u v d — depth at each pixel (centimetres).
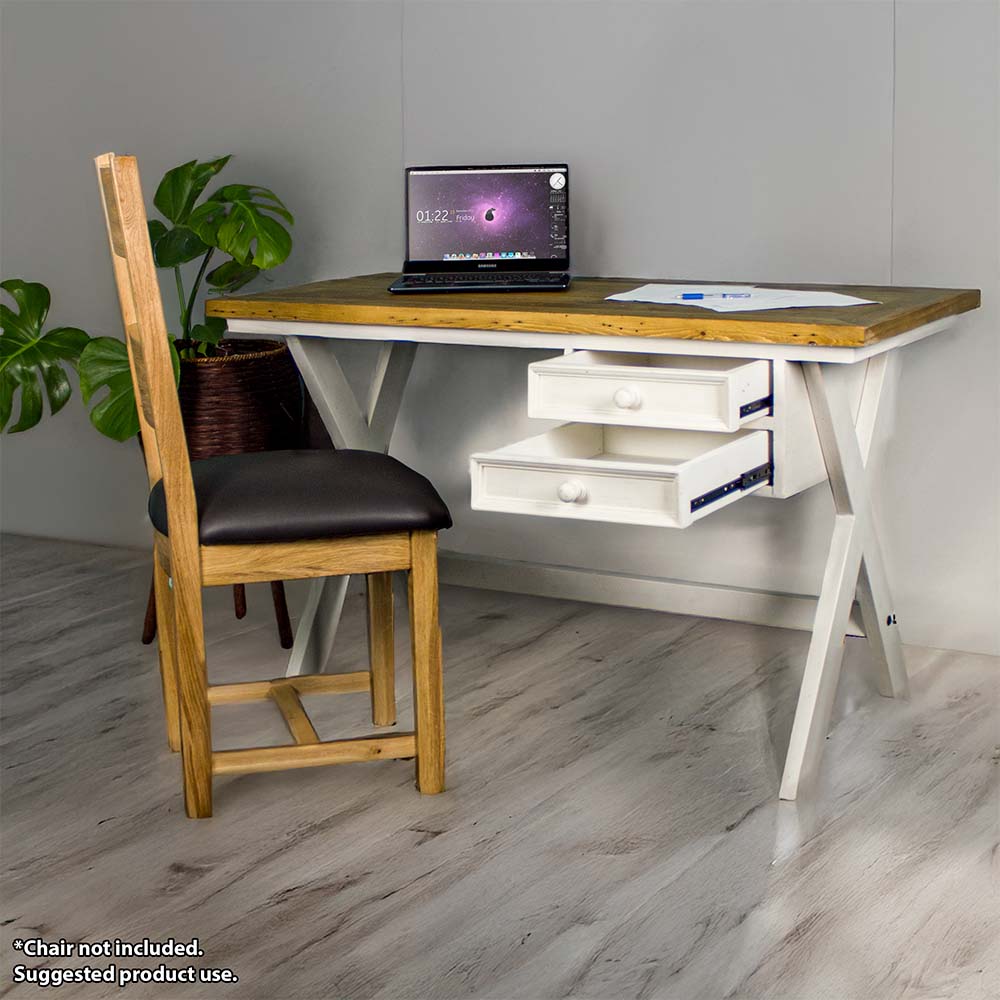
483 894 188
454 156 311
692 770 225
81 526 385
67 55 357
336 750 214
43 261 373
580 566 317
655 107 287
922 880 189
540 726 245
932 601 280
